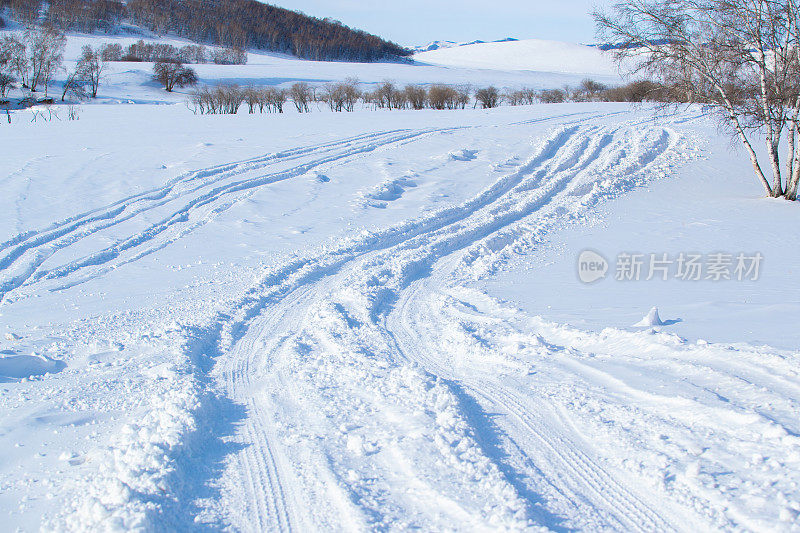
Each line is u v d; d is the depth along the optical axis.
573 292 9.21
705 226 13.78
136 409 5.29
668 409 4.58
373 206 15.40
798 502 3.29
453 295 9.50
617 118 29.81
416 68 131.75
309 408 5.22
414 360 6.56
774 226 13.54
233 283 9.87
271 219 14.16
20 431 4.83
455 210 15.33
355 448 4.38
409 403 5.12
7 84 70.19
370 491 3.84
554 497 3.73
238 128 28.05
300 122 30.38
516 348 6.52
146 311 8.52
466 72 129.12
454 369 6.24
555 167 20.08
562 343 6.66
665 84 16.80
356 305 8.75
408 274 10.70
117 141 24.00
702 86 16.61
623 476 3.90
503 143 23.17
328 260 11.14
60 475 4.16
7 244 11.91
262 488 3.99
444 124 28.38
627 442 4.24
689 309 7.42
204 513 3.73
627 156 21.62
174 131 27.28
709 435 4.13
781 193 16.62
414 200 16.12
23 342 7.25
